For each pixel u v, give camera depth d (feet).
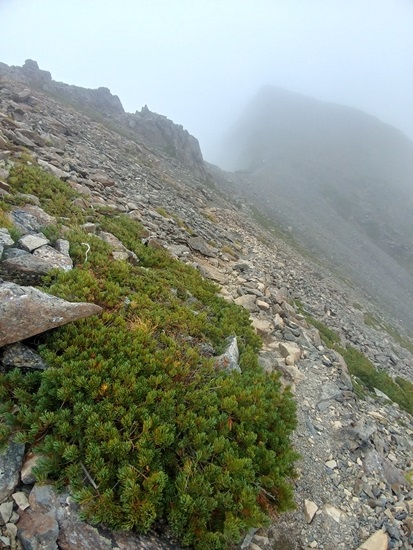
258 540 16.61
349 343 64.18
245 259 78.33
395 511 21.13
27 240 26.12
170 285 35.42
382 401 38.96
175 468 15.33
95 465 13.19
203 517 13.64
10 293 16.96
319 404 30.35
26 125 76.18
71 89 272.10
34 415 14.20
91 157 87.40
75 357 17.61
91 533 12.14
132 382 17.33
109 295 24.31
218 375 22.66
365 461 24.70
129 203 61.77
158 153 241.96
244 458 16.03
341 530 19.08
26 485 12.96
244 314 37.40
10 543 11.41
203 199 153.89
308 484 21.54
